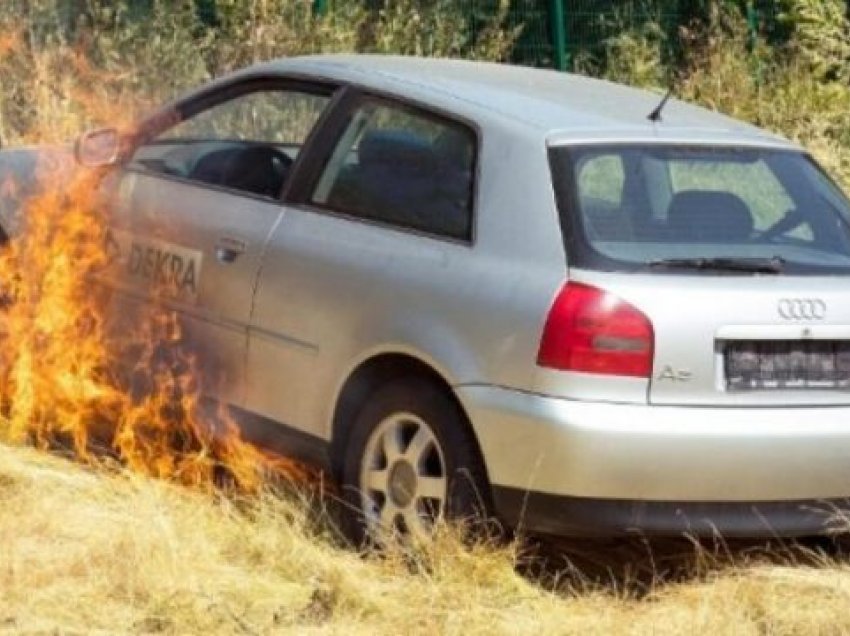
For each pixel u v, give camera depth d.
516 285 8.00
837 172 17.78
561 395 7.79
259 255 8.95
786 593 8.03
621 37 20.42
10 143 15.93
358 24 18.25
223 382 9.08
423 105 8.77
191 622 7.41
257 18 17.45
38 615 7.30
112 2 17.28
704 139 8.84
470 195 8.38
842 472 8.10
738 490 7.94
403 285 8.34
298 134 9.22
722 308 7.94
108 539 7.89
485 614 7.71
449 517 8.07
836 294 8.23
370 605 7.70
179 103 9.76
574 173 8.27
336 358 8.55
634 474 7.79
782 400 8.02
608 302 7.83
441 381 8.18
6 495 8.39
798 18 19.98
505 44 19.09
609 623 7.72
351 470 8.52
